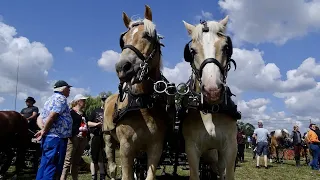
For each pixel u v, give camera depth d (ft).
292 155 65.26
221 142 13.38
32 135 30.71
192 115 13.55
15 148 31.09
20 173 31.76
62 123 16.57
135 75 13.06
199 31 12.55
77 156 22.93
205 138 13.33
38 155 32.32
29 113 33.88
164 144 15.71
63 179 21.24
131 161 14.30
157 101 14.10
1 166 29.91
